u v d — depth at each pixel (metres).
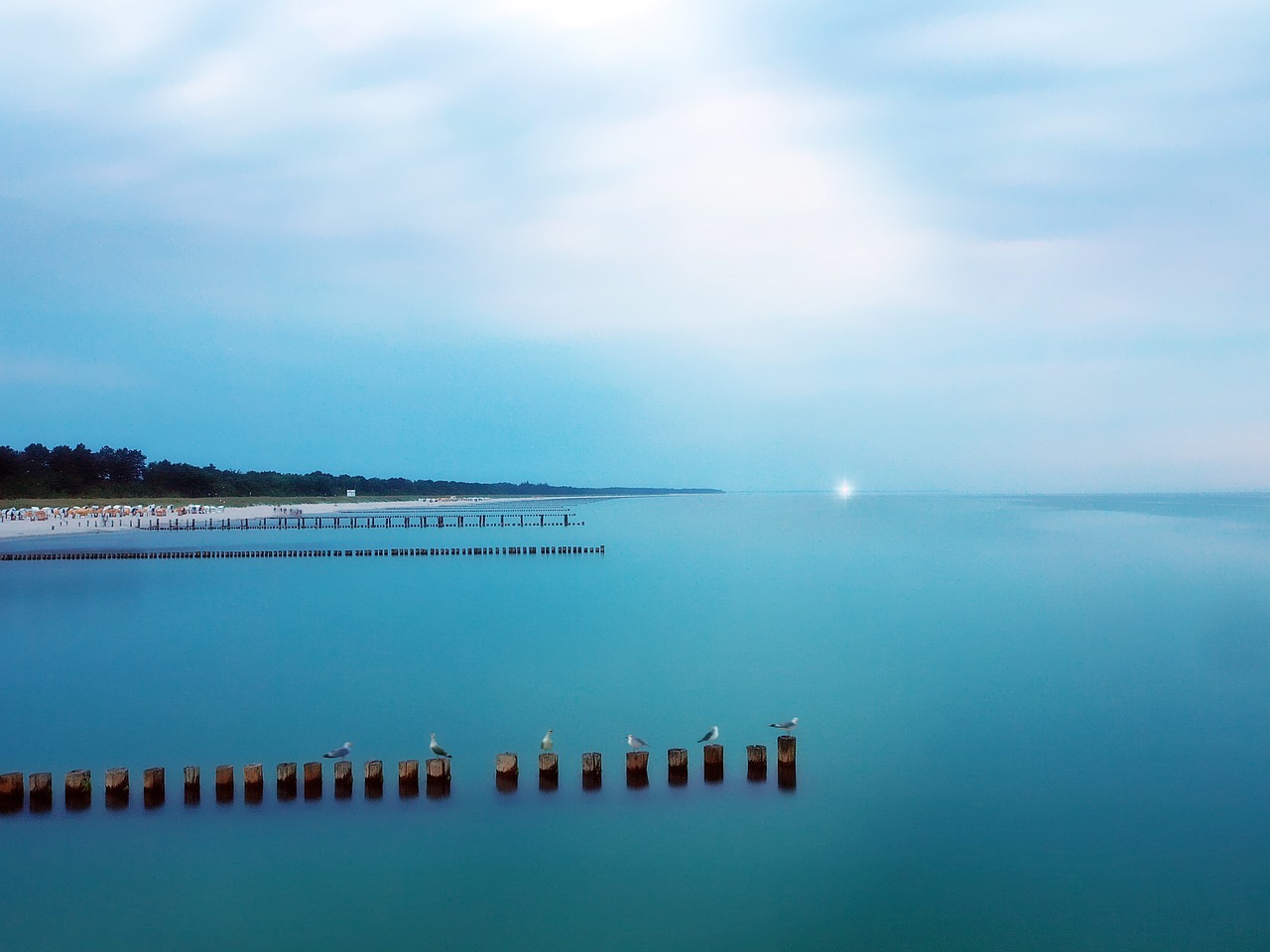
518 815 22.11
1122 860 19.91
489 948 16.38
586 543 110.56
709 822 21.84
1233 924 17.25
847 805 22.86
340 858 19.75
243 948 16.36
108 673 37.81
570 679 36.91
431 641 45.44
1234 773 25.47
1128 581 71.44
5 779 22.30
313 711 31.95
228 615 53.00
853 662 40.50
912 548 103.00
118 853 19.95
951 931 17.02
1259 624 51.25
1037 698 34.03
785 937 16.83
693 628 49.50
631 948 16.44
